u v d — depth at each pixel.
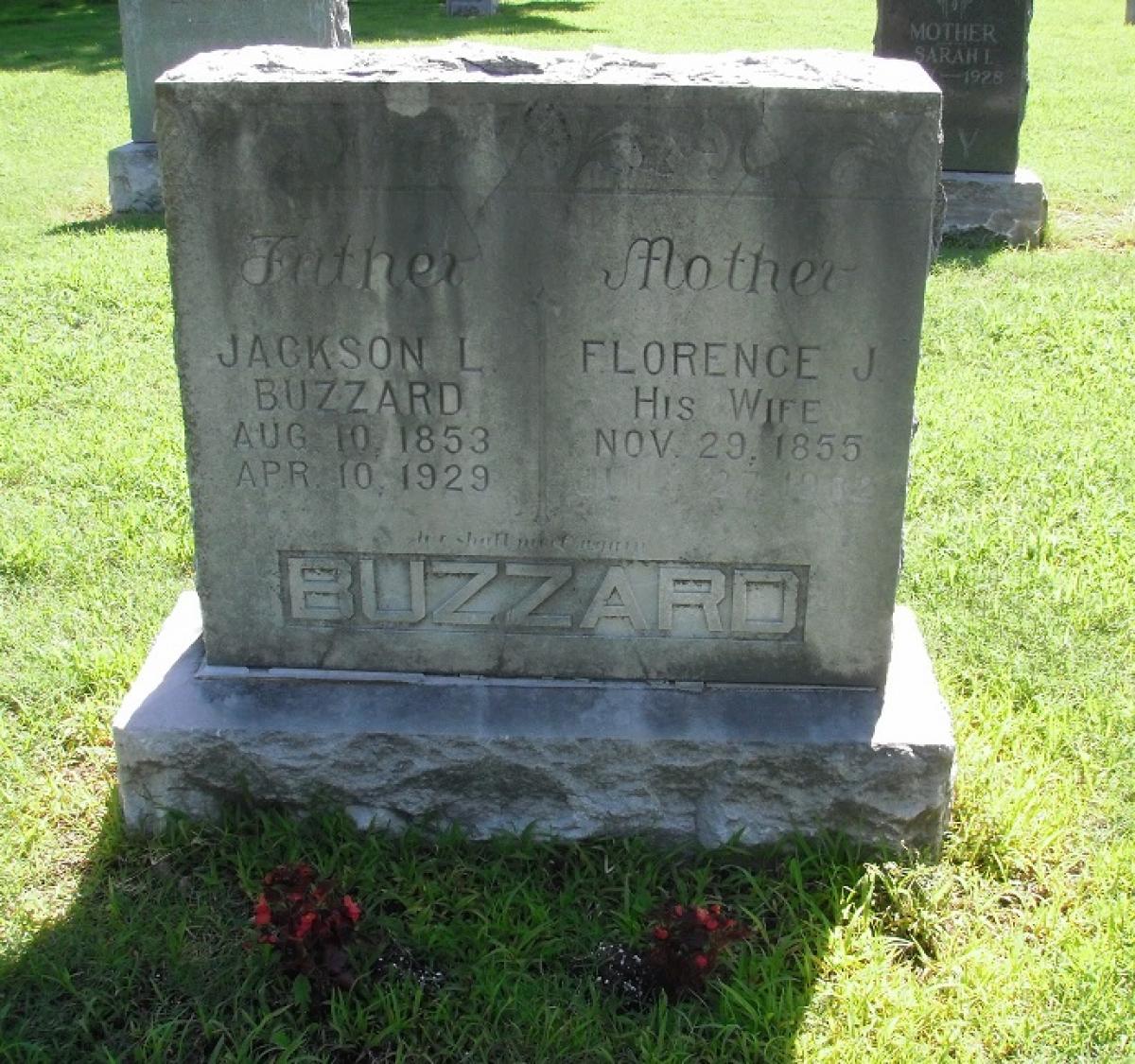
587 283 1.78
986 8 4.41
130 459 2.87
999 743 2.06
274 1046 1.64
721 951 1.71
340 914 1.69
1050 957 1.74
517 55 1.83
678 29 9.52
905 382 1.80
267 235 1.77
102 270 4.02
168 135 1.74
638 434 1.83
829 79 1.73
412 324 1.80
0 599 2.41
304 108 1.73
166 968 1.73
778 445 1.83
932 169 1.71
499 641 1.93
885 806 1.87
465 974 1.72
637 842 1.89
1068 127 6.34
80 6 11.09
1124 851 1.87
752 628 1.91
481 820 1.91
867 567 1.87
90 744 2.09
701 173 1.73
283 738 1.88
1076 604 2.39
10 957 1.74
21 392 3.17
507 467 1.85
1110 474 2.83
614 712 1.90
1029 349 3.50
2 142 6.12
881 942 1.76
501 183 1.74
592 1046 1.64
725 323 1.78
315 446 1.86
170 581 2.46
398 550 1.90
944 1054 1.63
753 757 1.86
